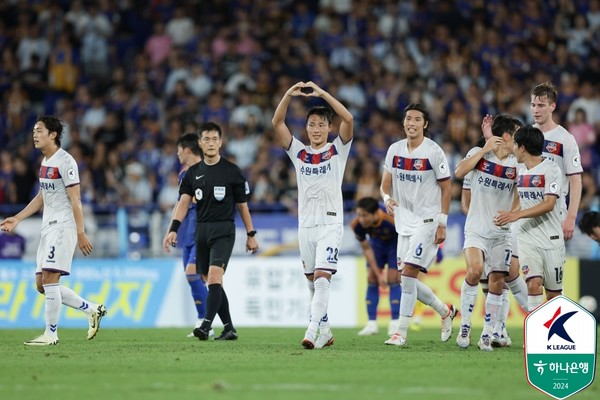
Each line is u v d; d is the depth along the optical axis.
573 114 78.38
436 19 90.19
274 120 39.94
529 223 39.62
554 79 84.69
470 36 88.94
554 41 88.25
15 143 87.69
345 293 63.81
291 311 64.06
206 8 96.50
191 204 49.19
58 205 41.25
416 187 40.25
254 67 89.69
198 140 48.50
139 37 98.00
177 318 64.94
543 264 39.69
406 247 41.03
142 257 68.19
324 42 90.50
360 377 30.44
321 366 33.41
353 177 74.44
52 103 91.50
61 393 27.19
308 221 39.62
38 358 36.06
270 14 95.06
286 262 64.44
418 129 40.00
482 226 39.69
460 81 83.81
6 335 52.75
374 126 79.44
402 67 85.12
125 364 33.94
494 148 38.84
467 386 28.64
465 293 40.41
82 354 37.62
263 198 74.56
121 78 89.81
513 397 26.73
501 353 38.44
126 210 70.62
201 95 88.12
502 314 42.38
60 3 99.69
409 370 32.38
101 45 95.25
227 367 33.06
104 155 81.38
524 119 79.12
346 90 84.12
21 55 95.44
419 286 43.69
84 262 65.81
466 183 41.69
